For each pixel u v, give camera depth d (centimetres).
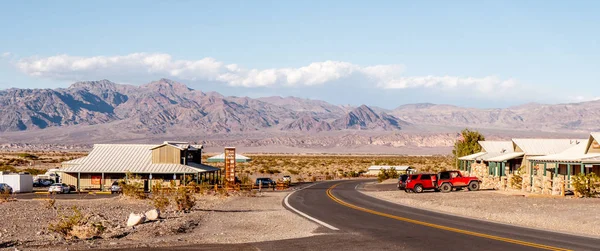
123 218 3070
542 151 6019
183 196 3666
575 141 6122
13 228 2617
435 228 2417
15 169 10588
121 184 4938
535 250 1802
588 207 3284
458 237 2114
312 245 1947
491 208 3403
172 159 6656
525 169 5791
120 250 1825
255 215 3216
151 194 5478
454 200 4122
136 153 6906
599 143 4725
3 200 4478
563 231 2303
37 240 2125
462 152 8712
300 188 6712
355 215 3103
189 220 2847
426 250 1822
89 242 2020
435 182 5338
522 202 3741
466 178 5334
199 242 2017
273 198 4900
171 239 2111
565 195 4284
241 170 12156
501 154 6700
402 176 5756
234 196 5209
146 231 2330
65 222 2297
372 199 4591
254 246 1920
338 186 7112
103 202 4403
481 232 2261
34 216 3209
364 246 1920
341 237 2153
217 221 2872
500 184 5375
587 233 2272
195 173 6475
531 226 2498
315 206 3850
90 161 6681
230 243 1991
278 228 2528
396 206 3803
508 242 1973
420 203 4034
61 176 6575
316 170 13025
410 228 2427
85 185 6575
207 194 5319
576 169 5334
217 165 13662
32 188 6606
